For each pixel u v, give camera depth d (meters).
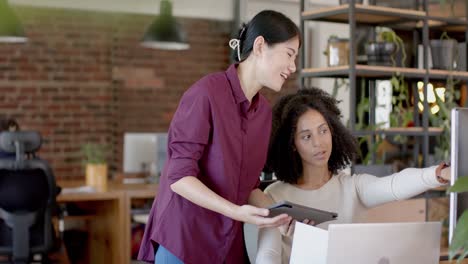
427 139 4.21
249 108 2.30
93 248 6.27
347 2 4.11
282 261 2.39
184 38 6.87
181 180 2.17
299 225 1.95
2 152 5.14
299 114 2.51
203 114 2.21
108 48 7.93
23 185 4.98
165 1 6.79
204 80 2.26
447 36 4.41
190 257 2.26
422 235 1.97
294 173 2.58
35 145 5.04
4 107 7.57
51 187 5.04
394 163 4.41
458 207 1.99
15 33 6.46
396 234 1.93
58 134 7.75
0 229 5.00
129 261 5.70
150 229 2.39
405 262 1.96
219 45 8.33
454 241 1.65
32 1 7.61
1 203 4.96
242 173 2.33
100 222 6.07
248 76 2.28
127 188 5.89
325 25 7.88
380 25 4.30
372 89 4.28
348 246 1.86
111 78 7.95
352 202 2.56
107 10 7.88
